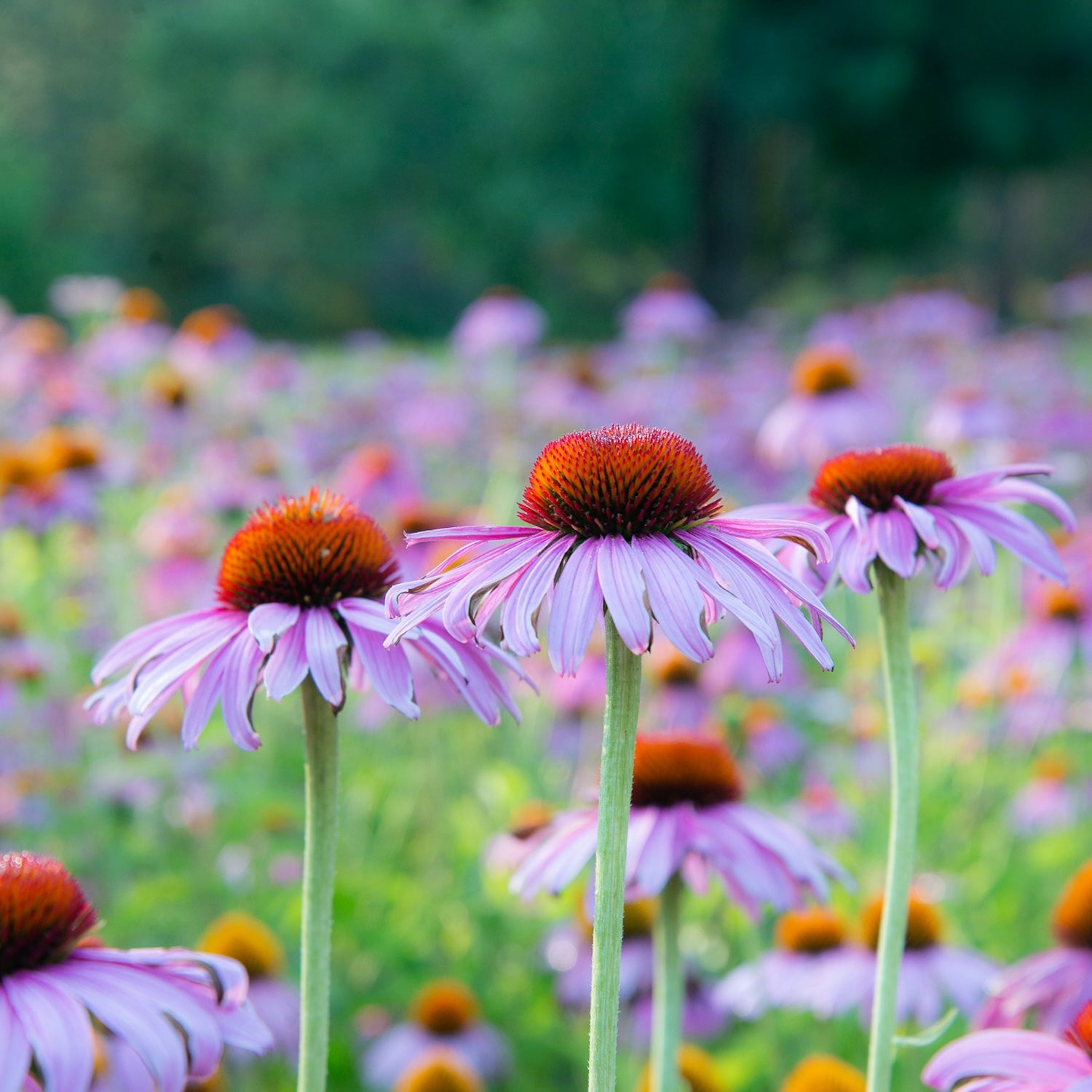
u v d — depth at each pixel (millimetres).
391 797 7797
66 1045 1903
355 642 2381
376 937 6160
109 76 47562
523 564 2127
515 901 6098
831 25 34438
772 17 34906
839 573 2648
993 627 7945
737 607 1970
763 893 3180
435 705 6609
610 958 2010
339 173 40406
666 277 16250
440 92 38844
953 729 7547
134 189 47375
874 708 7195
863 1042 5309
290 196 41406
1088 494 9961
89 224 47312
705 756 3424
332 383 13781
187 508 8461
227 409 11070
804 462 10281
